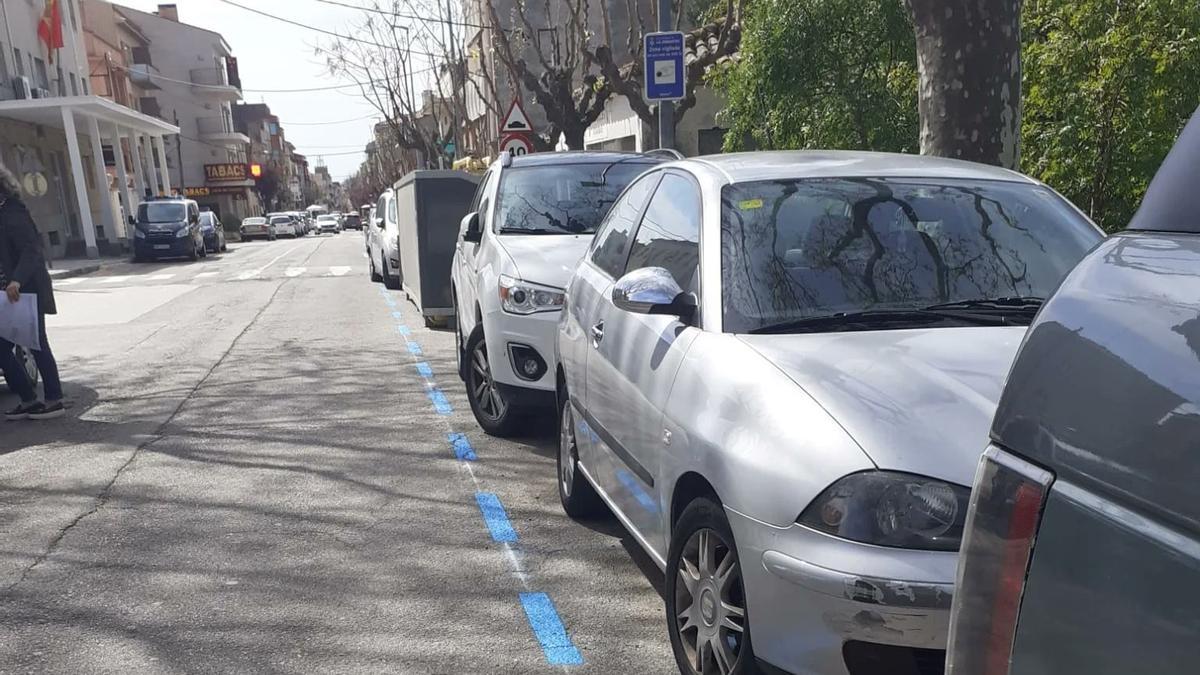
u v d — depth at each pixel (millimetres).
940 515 2502
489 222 7320
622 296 3574
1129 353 1382
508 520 5199
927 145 6500
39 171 34875
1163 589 1248
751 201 3781
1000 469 1533
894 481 2539
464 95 29969
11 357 7777
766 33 9477
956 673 1585
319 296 17375
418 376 9188
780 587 2650
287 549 4836
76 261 30859
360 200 120375
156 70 72188
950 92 6270
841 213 3738
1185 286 1397
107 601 4266
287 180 129625
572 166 7781
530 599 4230
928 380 2857
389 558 4703
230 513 5387
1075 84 7215
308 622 4031
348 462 6332
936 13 6246
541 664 3660
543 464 6211
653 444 3518
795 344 3174
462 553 4754
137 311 16078
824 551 2555
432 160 34594
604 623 3994
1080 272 1582
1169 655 1235
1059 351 1493
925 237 3672
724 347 3242
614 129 22781
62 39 38281
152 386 9125
